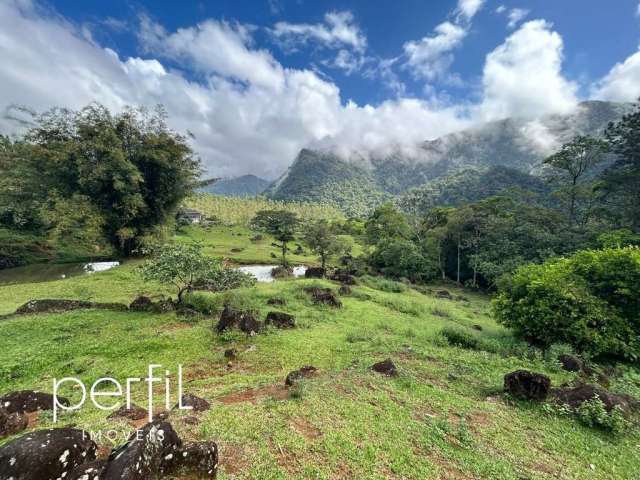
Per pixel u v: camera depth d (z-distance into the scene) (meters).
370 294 25.44
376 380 8.55
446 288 38.84
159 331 12.62
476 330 17.67
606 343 12.98
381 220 57.59
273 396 7.19
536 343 14.82
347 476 4.55
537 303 14.53
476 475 5.06
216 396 7.18
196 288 21.36
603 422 7.18
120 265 29.84
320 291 22.78
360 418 6.27
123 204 32.12
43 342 10.96
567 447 6.35
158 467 3.61
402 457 5.17
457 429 6.40
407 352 11.91
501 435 6.50
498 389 8.91
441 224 50.59
